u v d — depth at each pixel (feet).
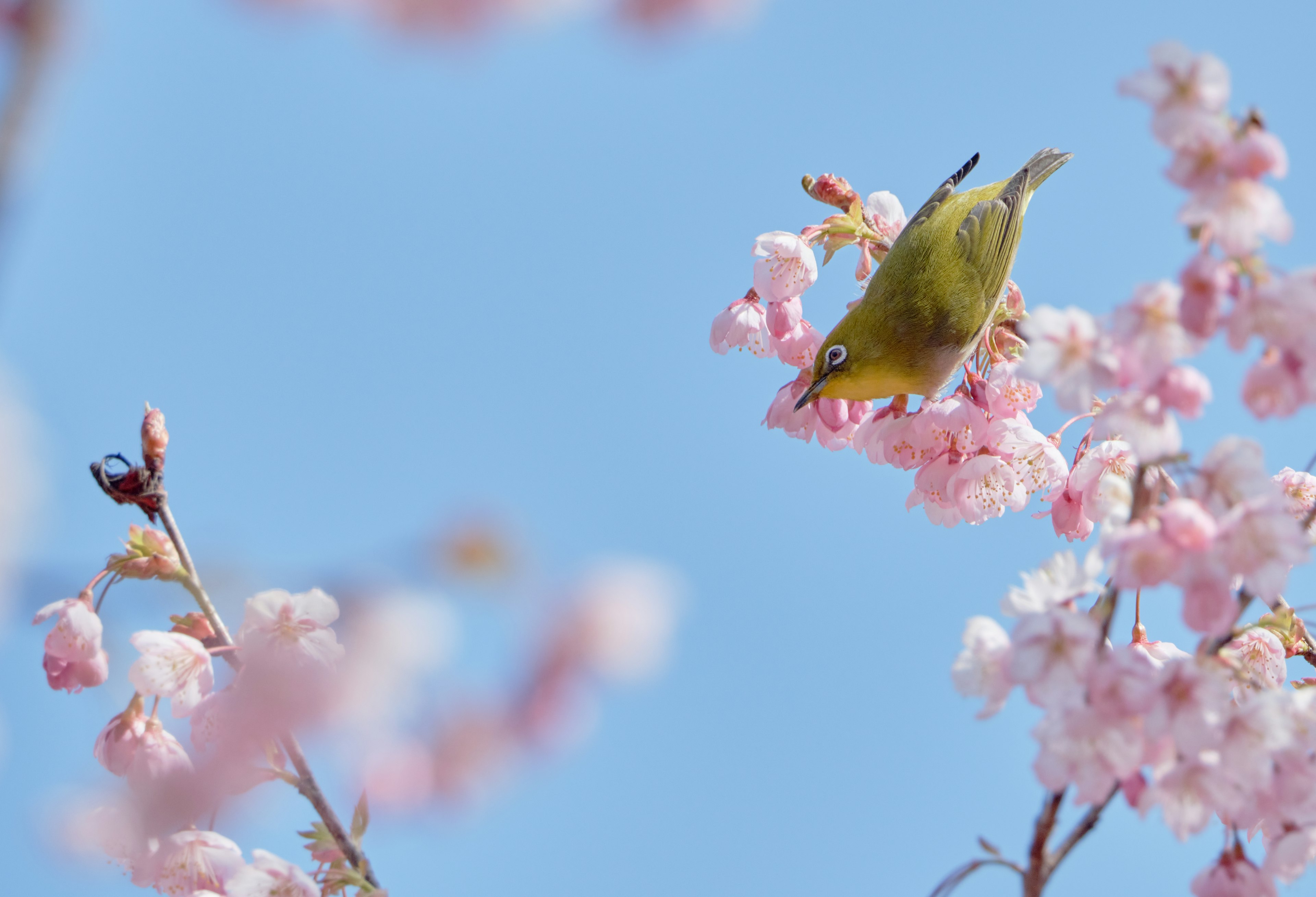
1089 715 12.34
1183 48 12.55
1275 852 13.21
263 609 12.41
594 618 9.35
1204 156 12.50
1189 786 12.75
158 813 13.91
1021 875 12.63
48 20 5.32
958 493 20.76
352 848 15.11
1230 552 12.32
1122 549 12.42
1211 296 12.38
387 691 9.86
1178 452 12.95
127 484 15.79
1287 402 12.96
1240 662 14.08
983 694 13.11
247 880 14.69
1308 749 13.19
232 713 12.82
